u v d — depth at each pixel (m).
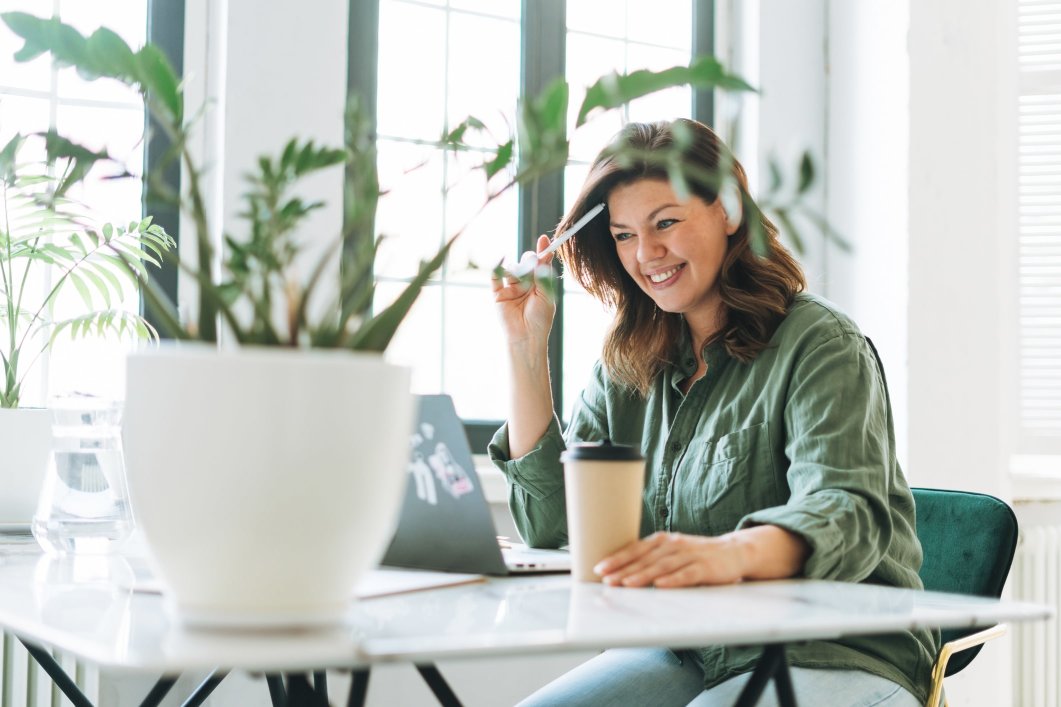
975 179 3.47
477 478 1.27
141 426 0.79
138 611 0.95
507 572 1.26
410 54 3.23
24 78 2.73
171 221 2.79
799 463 1.43
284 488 0.77
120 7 2.83
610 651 1.73
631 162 1.66
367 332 0.89
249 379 0.76
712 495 1.62
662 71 0.88
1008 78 3.65
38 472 1.73
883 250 3.49
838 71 3.69
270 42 2.85
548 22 3.43
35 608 0.97
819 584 1.15
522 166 0.96
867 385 1.50
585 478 1.17
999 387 3.46
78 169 0.94
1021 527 3.59
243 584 0.79
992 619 0.94
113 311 2.16
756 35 3.61
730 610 0.94
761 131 3.59
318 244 2.80
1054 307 3.63
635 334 1.85
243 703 2.68
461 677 2.96
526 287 1.82
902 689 1.43
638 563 1.14
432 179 3.08
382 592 1.07
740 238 1.68
